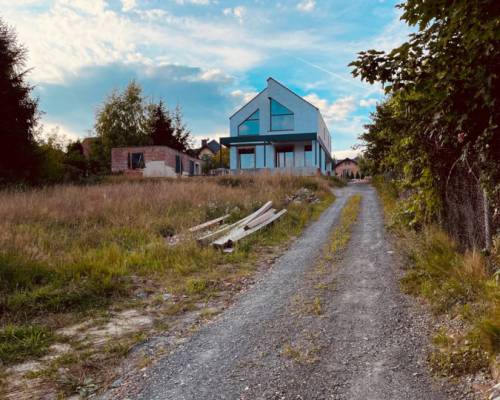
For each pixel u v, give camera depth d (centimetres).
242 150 3200
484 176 412
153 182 2008
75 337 418
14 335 411
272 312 468
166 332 429
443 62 313
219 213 1219
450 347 334
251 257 772
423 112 370
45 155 2169
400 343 359
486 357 303
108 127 4481
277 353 357
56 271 600
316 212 1327
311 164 3091
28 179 1991
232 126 3247
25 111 1983
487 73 296
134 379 326
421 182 592
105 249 744
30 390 315
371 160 1722
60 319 464
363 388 290
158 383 317
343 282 561
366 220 1097
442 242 618
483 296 407
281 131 3141
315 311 455
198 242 830
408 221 797
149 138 4544
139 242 855
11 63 1938
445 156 527
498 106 308
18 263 597
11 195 1355
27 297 503
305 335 392
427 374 303
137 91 4575
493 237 480
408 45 312
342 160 7269
